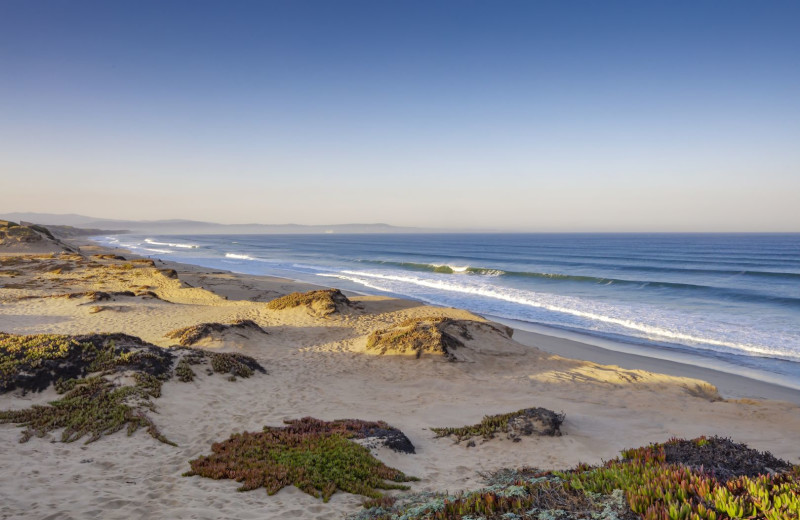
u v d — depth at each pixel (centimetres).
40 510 622
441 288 5225
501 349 2147
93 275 4350
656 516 402
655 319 3406
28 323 2395
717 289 4772
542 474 710
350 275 6606
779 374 2112
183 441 991
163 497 700
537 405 1456
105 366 1311
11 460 797
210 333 2112
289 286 4844
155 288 3819
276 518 644
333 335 2459
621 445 1093
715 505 404
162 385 1280
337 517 654
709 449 721
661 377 1803
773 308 3788
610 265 8069
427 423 1278
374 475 830
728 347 2602
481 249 14575
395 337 2152
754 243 17388
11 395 1124
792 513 368
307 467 829
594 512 448
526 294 4684
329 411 1327
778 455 1044
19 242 7031
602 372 1867
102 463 830
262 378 1587
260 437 991
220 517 636
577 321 3397
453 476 888
